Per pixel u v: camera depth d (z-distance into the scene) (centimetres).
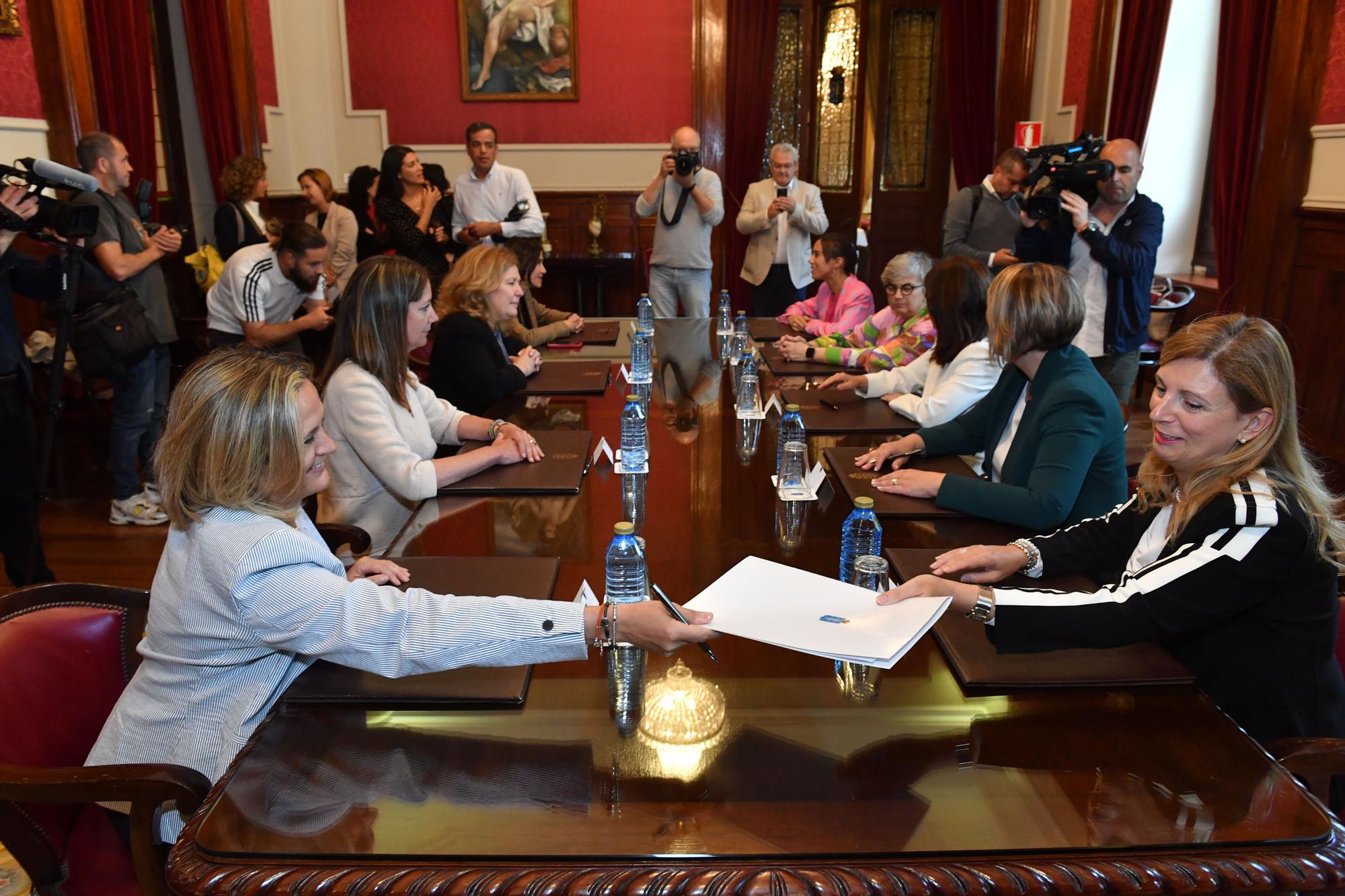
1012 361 204
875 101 757
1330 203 386
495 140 545
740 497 203
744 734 115
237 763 110
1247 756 111
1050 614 135
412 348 224
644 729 116
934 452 228
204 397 124
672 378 327
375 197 580
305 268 383
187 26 535
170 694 128
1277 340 133
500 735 115
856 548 168
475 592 150
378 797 103
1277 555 131
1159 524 154
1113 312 375
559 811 101
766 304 578
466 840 96
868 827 98
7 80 385
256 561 122
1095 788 105
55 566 348
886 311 357
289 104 671
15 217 270
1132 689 126
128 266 353
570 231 733
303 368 133
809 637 126
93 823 139
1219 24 443
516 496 204
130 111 459
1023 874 92
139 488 397
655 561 167
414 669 123
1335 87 385
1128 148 362
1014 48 662
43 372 404
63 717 141
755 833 97
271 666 129
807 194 559
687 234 539
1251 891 93
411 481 203
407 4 692
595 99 711
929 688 126
